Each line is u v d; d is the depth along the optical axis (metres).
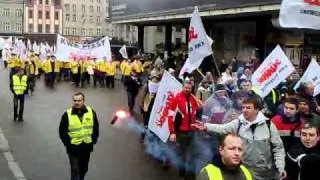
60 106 20.62
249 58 26.97
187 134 8.65
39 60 37.81
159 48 47.09
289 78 12.60
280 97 9.93
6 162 10.70
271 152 6.00
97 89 29.53
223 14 23.97
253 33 27.97
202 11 25.83
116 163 10.66
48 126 15.47
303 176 5.55
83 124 7.93
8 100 22.89
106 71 31.41
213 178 3.89
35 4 113.81
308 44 22.89
